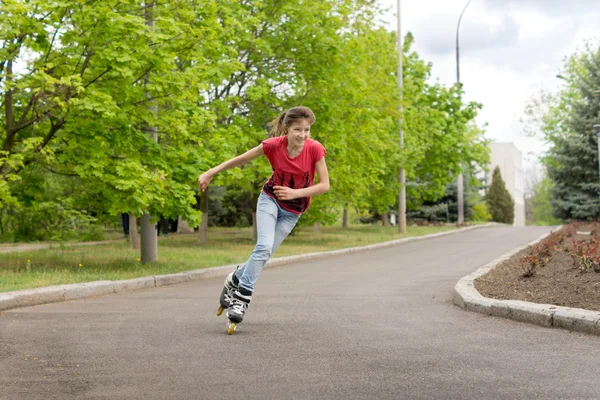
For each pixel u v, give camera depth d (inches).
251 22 777.6
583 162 1583.4
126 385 189.6
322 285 472.7
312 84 896.9
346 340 253.8
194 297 411.8
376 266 650.8
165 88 567.5
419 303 367.6
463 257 736.3
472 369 205.2
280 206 272.4
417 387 184.7
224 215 1840.6
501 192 3122.5
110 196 553.9
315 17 893.2
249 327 285.4
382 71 1240.8
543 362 214.5
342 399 173.9
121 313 336.2
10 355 230.5
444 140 1632.6
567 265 454.6
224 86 884.6
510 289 365.4
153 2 606.9
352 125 1011.9
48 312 345.4
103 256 744.3
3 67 542.6
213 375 199.8
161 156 578.6
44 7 500.1
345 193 1096.2
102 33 536.1
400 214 1416.1
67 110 526.0
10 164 499.5
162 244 1021.2
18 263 602.9
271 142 262.4
